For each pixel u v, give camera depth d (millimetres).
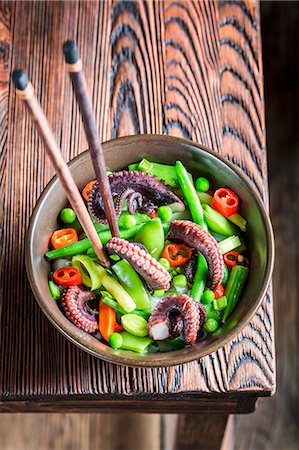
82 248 750
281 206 1232
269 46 1256
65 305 732
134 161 778
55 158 615
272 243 727
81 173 762
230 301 744
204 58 874
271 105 1253
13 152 838
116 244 704
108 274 737
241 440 1195
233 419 1201
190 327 705
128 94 858
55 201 755
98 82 863
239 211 765
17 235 812
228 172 755
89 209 748
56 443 1167
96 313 744
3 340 780
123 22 885
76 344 707
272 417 1197
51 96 858
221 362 773
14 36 881
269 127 1249
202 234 724
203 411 889
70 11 888
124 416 1228
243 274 748
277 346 1201
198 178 778
